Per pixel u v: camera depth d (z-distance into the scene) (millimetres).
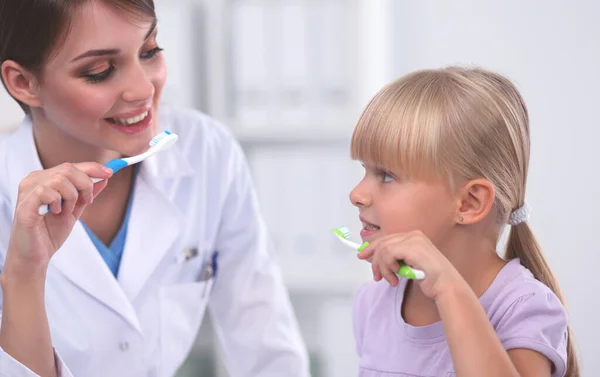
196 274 1319
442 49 2371
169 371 1290
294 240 2311
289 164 2295
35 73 1030
